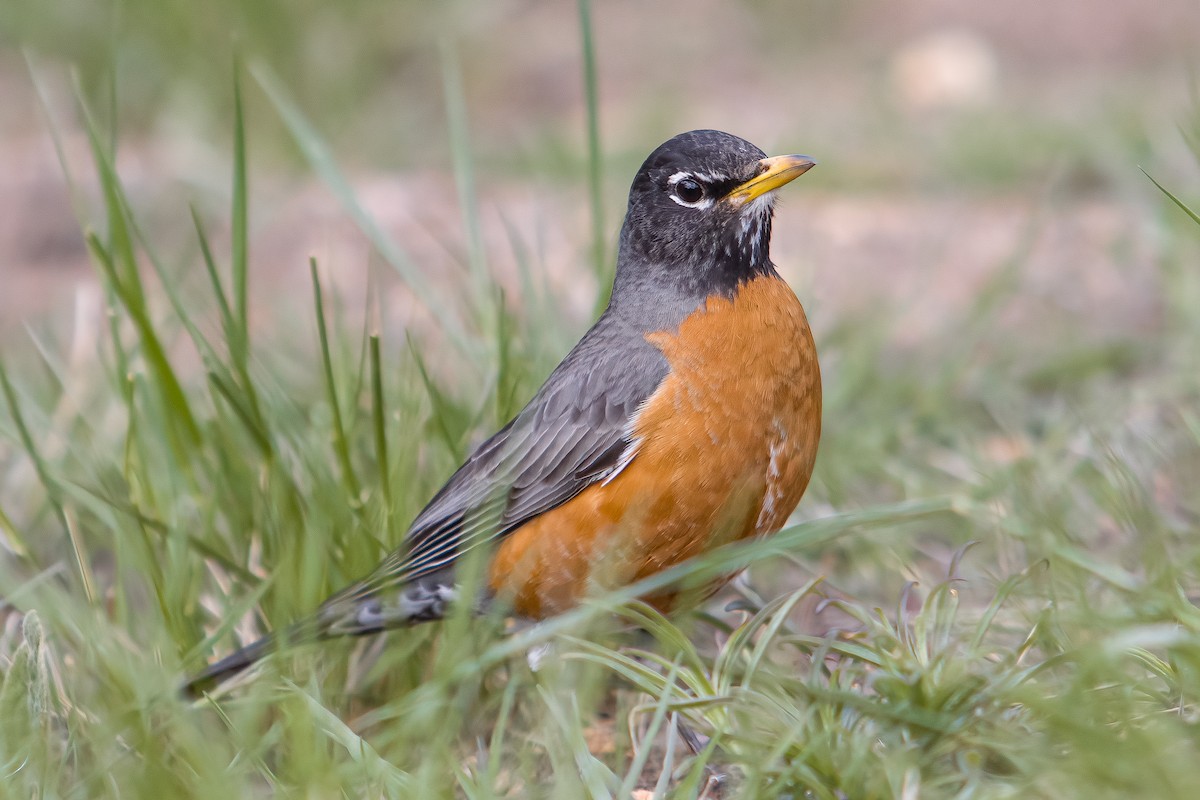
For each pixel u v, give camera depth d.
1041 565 8.39
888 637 7.63
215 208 18.17
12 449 11.73
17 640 8.99
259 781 7.96
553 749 7.30
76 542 9.38
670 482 8.60
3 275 16.95
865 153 20.34
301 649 8.50
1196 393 11.44
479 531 9.02
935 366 13.01
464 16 26.31
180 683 8.27
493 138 23.19
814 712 7.14
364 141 23.16
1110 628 7.30
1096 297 14.55
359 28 24.97
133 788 6.83
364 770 6.90
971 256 15.97
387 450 9.89
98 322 14.90
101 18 24.03
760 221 9.09
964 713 7.00
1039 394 12.84
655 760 8.30
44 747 7.34
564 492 8.84
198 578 9.18
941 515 9.91
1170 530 9.14
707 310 8.88
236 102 9.28
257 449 10.01
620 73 26.28
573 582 8.91
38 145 20.22
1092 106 21.25
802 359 8.86
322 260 16.66
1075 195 18.14
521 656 8.91
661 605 8.95
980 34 26.64
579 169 19.47
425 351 12.58
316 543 8.82
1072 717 6.23
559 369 9.37
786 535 7.71
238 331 9.34
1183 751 6.23
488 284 11.24
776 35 27.81
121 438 11.63
